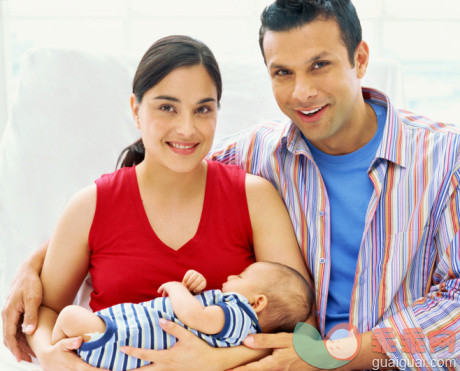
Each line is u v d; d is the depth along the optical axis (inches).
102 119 75.9
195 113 55.5
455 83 113.1
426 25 109.3
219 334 51.2
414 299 56.9
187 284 53.2
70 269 58.7
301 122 57.3
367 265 56.9
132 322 50.8
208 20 103.7
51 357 52.1
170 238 57.4
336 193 59.3
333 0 54.1
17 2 98.9
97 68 75.9
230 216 58.6
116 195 58.3
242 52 104.7
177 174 57.1
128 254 57.1
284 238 58.7
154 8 102.6
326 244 58.4
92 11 101.2
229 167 61.6
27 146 72.6
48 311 58.3
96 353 50.2
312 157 60.0
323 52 53.9
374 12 105.7
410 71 112.3
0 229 71.6
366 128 60.3
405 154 57.3
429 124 59.9
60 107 74.2
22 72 74.4
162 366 50.2
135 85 56.2
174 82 53.6
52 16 100.5
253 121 79.7
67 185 74.1
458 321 52.9
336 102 55.6
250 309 52.7
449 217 55.3
